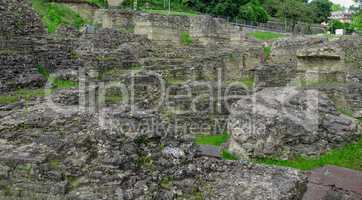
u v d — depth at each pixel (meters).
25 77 16.30
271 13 67.62
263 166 9.59
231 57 26.03
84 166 8.72
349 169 12.65
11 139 9.75
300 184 9.33
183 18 33.59
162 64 21.84
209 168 9.30
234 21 54.25
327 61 22.22
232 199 8.37
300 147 14.47
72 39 21.22
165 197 8.45
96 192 8.32
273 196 8.37
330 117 15.84
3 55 16.33
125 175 8.49
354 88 19.78
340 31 52.34
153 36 30.58
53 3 35.66
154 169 8.85
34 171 8.72
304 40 31.39
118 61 20.22
